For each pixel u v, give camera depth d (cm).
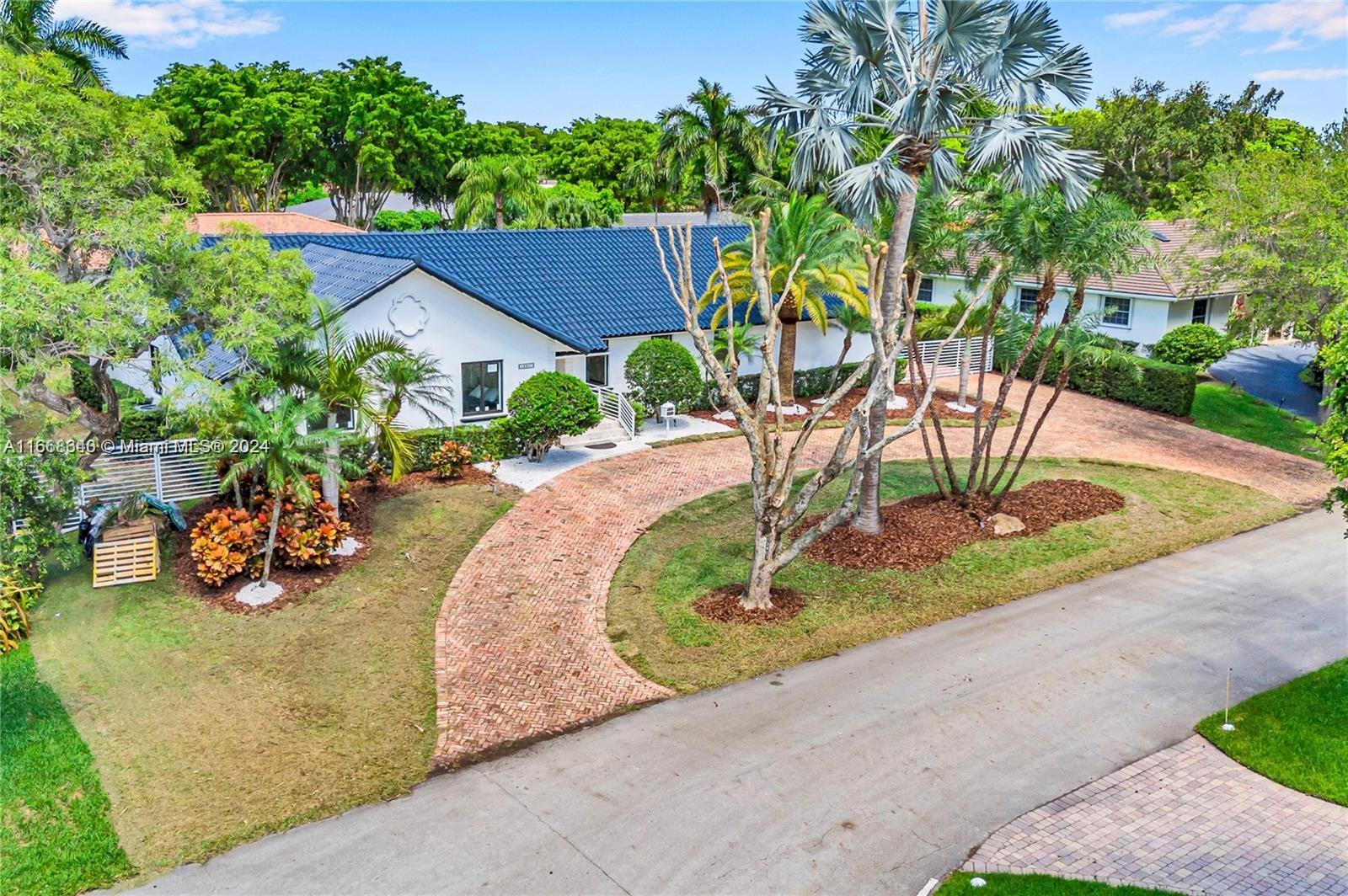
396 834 1209
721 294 3216
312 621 1811
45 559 2025
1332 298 2950
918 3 1859
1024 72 1856
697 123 5719
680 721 1480
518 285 3284
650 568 2073
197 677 1606
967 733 1436
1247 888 1104
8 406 1639
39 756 1370
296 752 1394
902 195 1891
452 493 2495
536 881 1120
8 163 1777
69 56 3600
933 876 1128
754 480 1800
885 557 2083
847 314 3297
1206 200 3350
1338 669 1627
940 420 3312
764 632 1769
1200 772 1341
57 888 1116
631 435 2991
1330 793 1289
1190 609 1895
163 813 1252
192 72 6556
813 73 1925
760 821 1227
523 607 1892
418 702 1538
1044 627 1809
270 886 1115
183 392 1784
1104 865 1144
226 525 1925
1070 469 2822
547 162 9250
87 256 1905
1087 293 4181
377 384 2270
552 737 1441
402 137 7138
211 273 1919
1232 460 2958
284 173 7625
